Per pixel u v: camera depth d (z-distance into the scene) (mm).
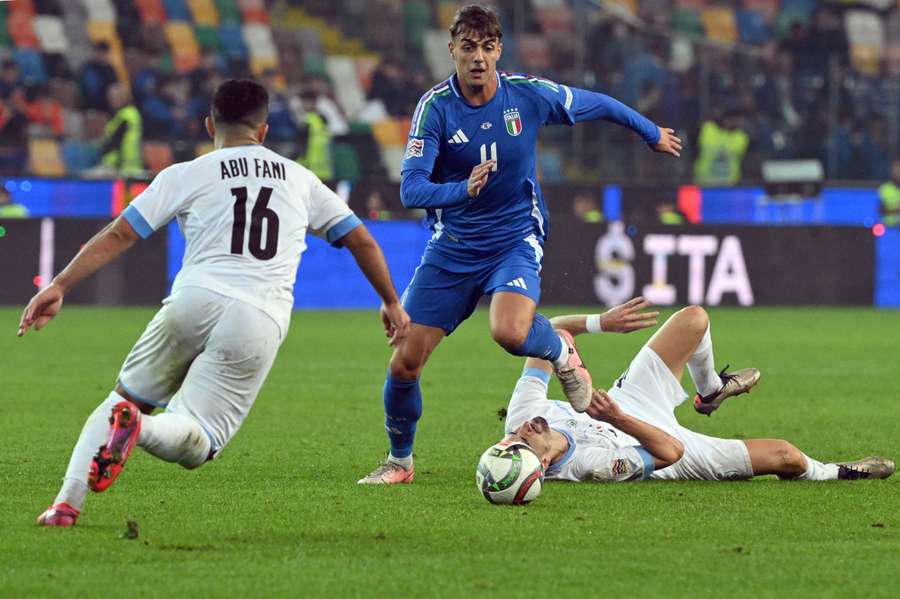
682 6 103188
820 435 33344
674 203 81938
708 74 91312
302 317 73875
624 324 25281
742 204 82812
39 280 74562
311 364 50719
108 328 64438
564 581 16578
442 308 25594
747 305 81625
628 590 16156
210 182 19453
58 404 37750
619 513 21391
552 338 24062
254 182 19516
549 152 86250
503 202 25750
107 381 43906
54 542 18625
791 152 90312
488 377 46906
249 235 19266
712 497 23000
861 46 103562
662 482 24594
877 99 92750
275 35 99000
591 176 86750
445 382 45219
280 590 16031
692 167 88000
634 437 24156
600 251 79438
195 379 19031
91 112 87250
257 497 23031
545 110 26000
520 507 21969
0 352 53438
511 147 25609
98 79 87250
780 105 91188
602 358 53812
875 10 105125
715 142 88312
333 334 63562
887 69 103125
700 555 18203
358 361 51906
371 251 20016
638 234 79812
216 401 19031
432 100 25469
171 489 23766
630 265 79875
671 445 24094
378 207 78500
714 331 66250
